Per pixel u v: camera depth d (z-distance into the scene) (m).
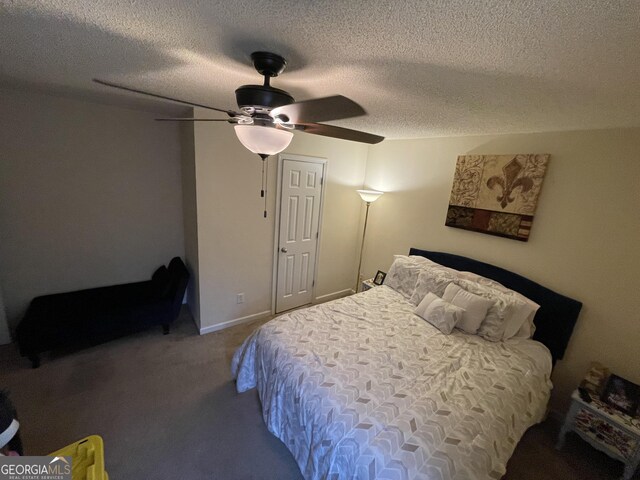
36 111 2.50
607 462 1.94
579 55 0.94
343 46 1.04
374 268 3.97
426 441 1.31
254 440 1.94
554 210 2.27
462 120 2.09
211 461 1.78
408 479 1.16
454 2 0.72
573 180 2.16
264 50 1.12
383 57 1.11
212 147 2.70
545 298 2.30
